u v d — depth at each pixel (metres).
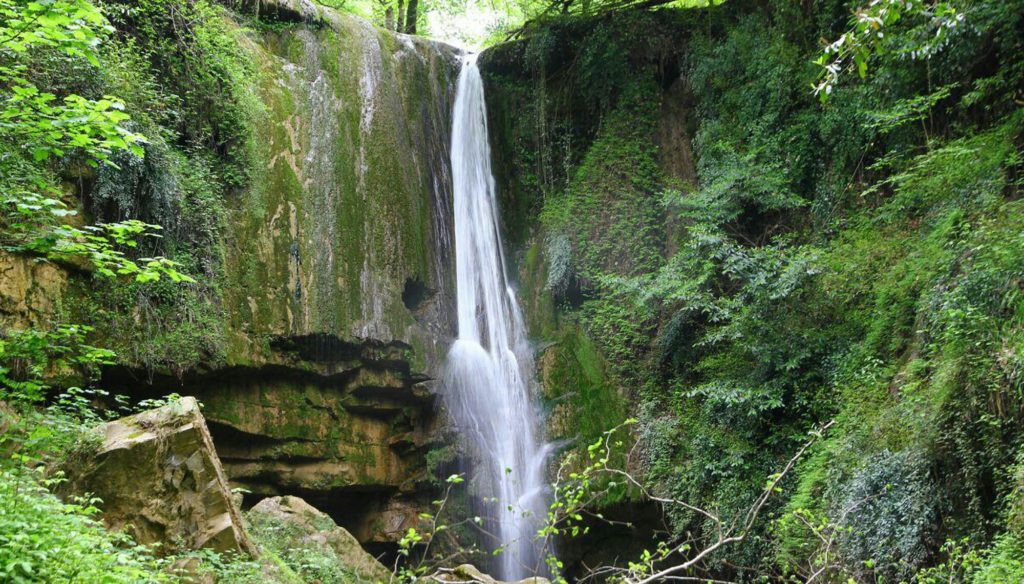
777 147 14.85
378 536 14.84
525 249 18.09
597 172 17.22
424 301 15.91
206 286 12.70
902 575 8.37
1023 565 6.78
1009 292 8.70
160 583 6.28
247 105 13.99
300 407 14.05
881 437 9.68
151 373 11.84
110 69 11.53
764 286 13.14
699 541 13.04
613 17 17.78
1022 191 10.36
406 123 16.56
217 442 13.38
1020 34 11.09
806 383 12.53
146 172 11.88
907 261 11.30
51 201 6.80
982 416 8.14
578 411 15.21
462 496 15.04
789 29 15.35
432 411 15.29
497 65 18.91
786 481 11.81
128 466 7.16
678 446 14.15
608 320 16.14
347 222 14.77
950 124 12.41
